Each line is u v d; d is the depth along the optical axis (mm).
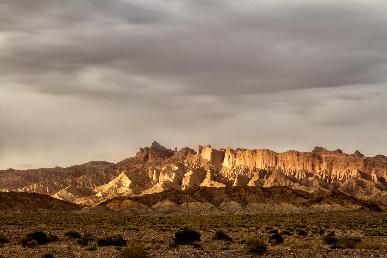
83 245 64875
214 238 72250
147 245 61656
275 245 62188
